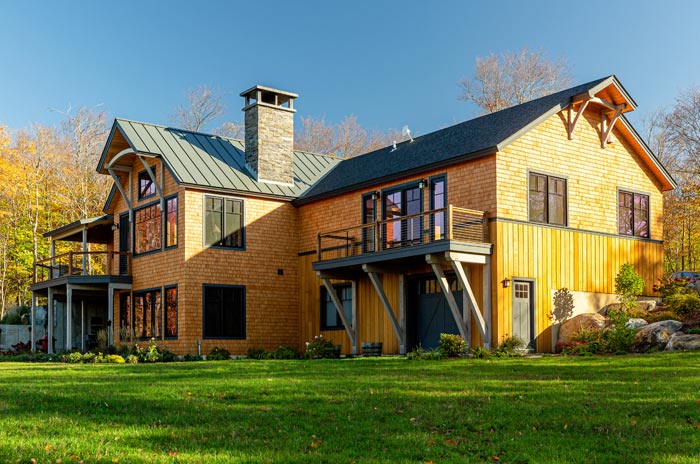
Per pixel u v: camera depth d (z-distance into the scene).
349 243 23.77
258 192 25.12
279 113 26.48
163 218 24.83
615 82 21.42
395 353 22.00
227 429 8.06
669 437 7.39
